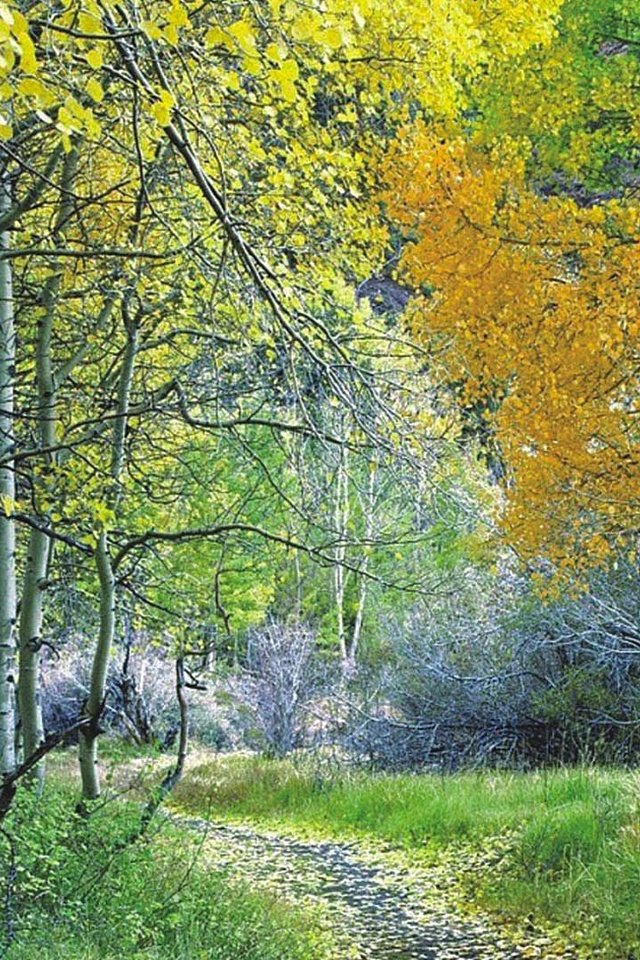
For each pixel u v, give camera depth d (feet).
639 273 30.37
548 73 40.65
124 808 21.99
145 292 22.52
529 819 32.09
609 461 32.89
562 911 25.04
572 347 31.17
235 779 47.83
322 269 22.49
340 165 23.40
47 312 22.97
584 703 46.60
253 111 19.47
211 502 30.83
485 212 30.73
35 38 12.96
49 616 33.71
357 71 23.24
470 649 50.14
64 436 23.65
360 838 36.81
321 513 21.42
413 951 23.24
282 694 57.36
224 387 22.41
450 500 20.76
